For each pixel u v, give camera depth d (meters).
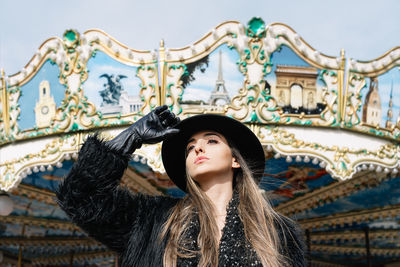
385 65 13.88
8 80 14.90
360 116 13.79
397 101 13.99
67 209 3.38
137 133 3.51
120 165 3.44
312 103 13.47
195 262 3.29
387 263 24.14
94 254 23.52
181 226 3.45
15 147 14.97
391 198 16.95
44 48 14.35
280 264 3.33
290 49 13.38
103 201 3.38
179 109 13.32
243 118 13.25
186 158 3.79
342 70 13.59
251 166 3.98
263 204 3.68
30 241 21.61
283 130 13.35
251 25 13.30
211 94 13.30
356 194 16.64
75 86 13.96
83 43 13.91
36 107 14.53
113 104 13.68
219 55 13.30
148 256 3.34
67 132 14.08
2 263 22.84
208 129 3.82
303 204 17.55
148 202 3.60
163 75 13.35
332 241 21.58
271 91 13.34
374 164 13.89
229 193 3.68
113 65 13.72
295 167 14.69
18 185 16.23
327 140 13.56
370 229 20.08
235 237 3.37
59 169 15.31
